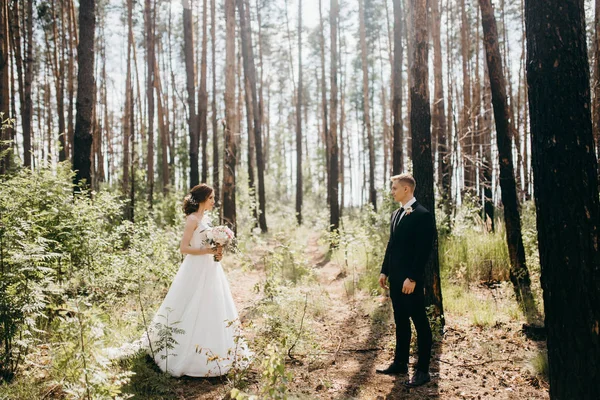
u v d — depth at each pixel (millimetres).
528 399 3848
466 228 9750
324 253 13789
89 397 3018
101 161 20766
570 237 2949
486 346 5113
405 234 4379
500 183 7730
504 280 8102
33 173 5938
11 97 14211
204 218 4660
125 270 6191
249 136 22719
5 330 3678
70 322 3309
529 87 3191
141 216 12156
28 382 3641
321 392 4031
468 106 15906
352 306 7156
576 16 3014
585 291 2924
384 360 4871
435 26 14430
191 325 4316
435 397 3945
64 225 5582
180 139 24281
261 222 21016
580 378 2928
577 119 2977
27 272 4141
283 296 6207
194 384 4082
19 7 15000
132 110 19141
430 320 5531
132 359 4160
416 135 6250
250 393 3746
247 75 21000
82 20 8156
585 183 2963
